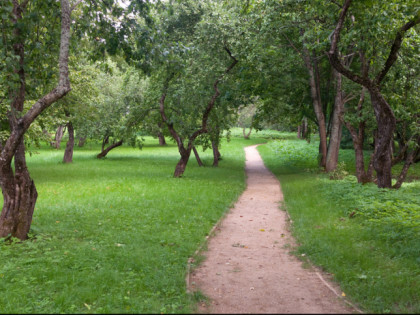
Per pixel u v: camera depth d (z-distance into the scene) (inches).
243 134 2716.5
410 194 475.5
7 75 316.8
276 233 374.6
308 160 1293.1
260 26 689.0
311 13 515.8
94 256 272.5
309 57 847.1
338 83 833.5
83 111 994.1
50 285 220.2
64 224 378.9
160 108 843.4
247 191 675.4
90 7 407.8
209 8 791.7
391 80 546.3
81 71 897.5
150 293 207.3
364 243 306.8
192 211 447.2
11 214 325.7
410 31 433.4
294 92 959.0
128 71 930.1
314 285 227.3
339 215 416.5
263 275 247.4
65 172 904.3
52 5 384.8
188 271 249.4
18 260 270.7
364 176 629.3
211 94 807.7
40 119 765.9
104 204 489.7
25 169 332.8
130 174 892.0
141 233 344.2
